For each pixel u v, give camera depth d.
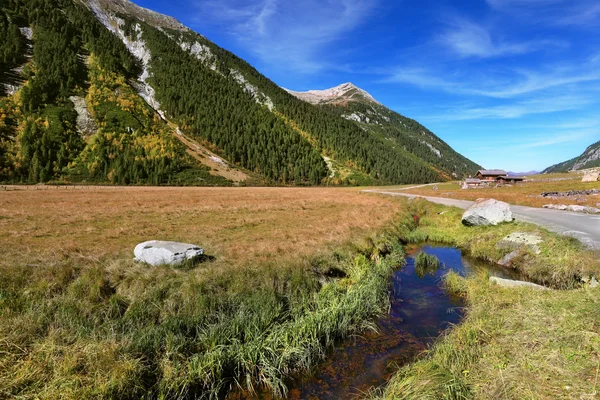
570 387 4.87
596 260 11.97
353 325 9.71
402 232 23.61
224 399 6.81
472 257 18.34
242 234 18.81
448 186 108.88
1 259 11.66
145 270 10.98
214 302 9.47
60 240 16.03
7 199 39.28
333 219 24.78
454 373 6.04
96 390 5.62
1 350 6.12
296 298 10.75
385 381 7.19
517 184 76.88
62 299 8.77
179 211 29.77
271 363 7.64
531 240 15.97
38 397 5.32
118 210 29.44
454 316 10.53
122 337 7.33
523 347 6.36
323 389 7.07
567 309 7.63
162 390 6.37
